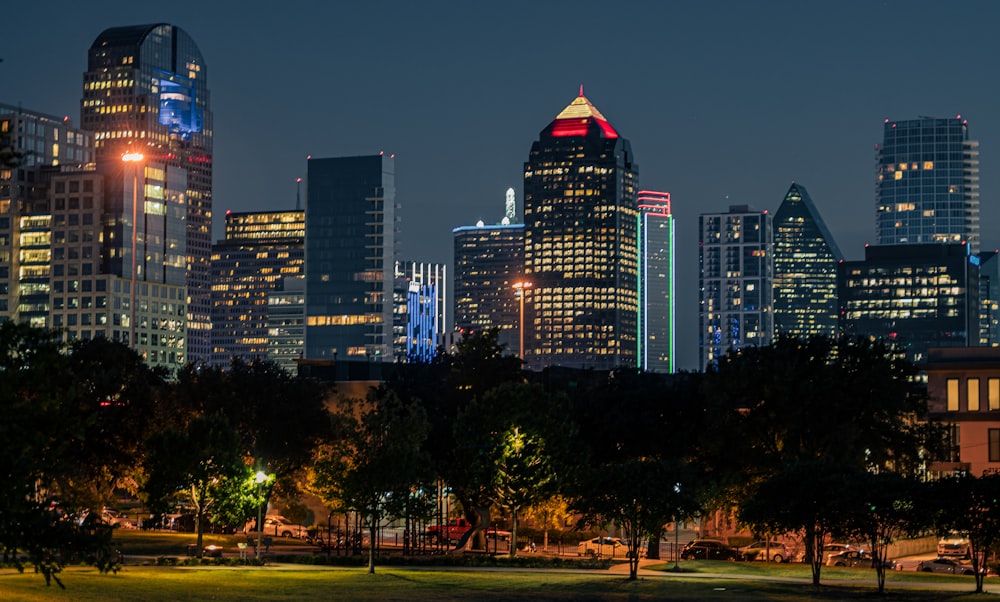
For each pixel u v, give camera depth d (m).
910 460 110.62
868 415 109.00
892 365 111.69
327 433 132.50
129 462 116.00
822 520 78.06
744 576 87.19
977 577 75.94
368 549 109.38
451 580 78.06
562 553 119.50
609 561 96.69
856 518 75.81
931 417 127.81
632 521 83.00
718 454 110.94
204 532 125.75
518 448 100.94
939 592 75.06
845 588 77.19
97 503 103.38
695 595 72.62
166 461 91.06
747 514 80.44
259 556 91.12
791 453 108.50
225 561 87.69
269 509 146.12
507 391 103.00
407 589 71.44
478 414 103.38
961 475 74.88
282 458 131.12
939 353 133.38
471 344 133.75
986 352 131.88
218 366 144.25
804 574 88.88
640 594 72.69
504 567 92.56
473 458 101.94
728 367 111.69
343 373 170.75
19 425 35.69
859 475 77.00
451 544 125.56
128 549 101.25
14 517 35.12
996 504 73.12
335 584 72.38
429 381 141.12
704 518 115.12
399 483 86.12
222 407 125.12
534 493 101.62
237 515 92.12
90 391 114.81
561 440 103.06
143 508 153.25
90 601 57.22
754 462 109.25
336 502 87.75
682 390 120.12
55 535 36.41
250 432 129.75
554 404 105.12
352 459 95.19
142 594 61.34
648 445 116.62
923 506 74.12
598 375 150.88
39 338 36.34
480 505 116.00
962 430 128.12
